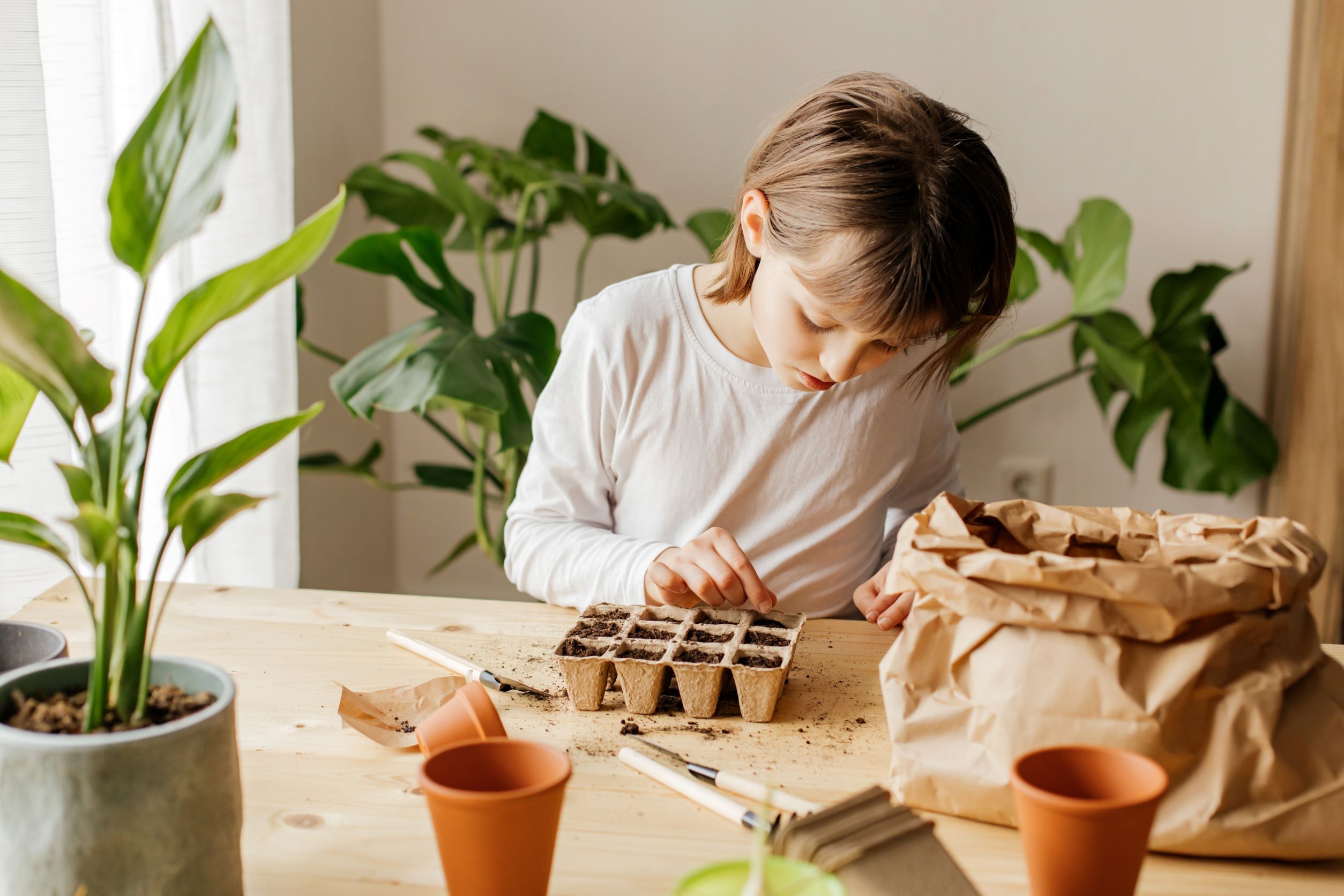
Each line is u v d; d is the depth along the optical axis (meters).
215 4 1.42
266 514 1.59
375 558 2.36
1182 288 1.92
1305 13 2.02
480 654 0.88
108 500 0.51
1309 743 0.59
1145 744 0.58
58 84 1.13
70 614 0.95
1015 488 2.28
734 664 0.77
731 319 1.18
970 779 0.62
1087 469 2.27
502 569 2.43
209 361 1.48
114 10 1.26
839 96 0.94
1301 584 0.60
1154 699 0.58
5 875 0.50
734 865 0.46
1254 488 2.24
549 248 2.31
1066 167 2.16
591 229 2.06
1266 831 0.58
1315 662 0.62
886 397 1.19
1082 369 2.02
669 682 0.82
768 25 2.17
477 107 2.26
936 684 0.66
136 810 0.49
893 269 0.83
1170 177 2.14
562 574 1.07
